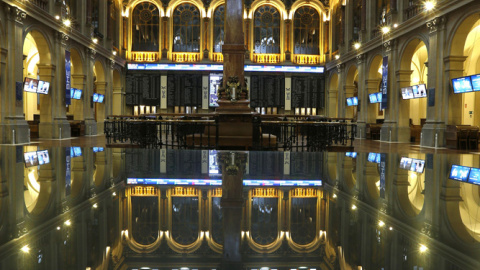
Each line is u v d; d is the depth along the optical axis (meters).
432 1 12.48
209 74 25.28
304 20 26.25
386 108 16.56
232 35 10.91
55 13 15.19
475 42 17.88
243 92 10.82
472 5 10.91
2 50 11.62
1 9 11.56
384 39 16.59
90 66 19.09
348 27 21.97
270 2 25.92
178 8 25.80
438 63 12.69
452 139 12.07
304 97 25.97
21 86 12.48
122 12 24.97
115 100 24.70
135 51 25.66
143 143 11.46
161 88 25.28
